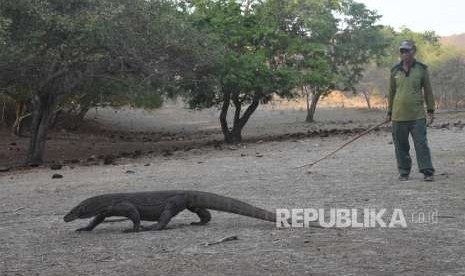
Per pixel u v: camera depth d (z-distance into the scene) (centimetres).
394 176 1152
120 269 562
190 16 2556
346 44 4950
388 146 1838
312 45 2702
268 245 638
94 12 1762
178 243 662
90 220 837
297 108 6694
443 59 6362
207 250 624
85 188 1210
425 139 1055
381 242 637
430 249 601
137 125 5012
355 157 1555
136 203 749
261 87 2495
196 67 2269
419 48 6450
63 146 2945
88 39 1803
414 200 879
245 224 764
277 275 527
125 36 1919
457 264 545
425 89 1060
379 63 5419
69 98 3027
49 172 1648
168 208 752
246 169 1423
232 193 1030
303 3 2870
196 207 762
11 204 1034
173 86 2278
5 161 2362
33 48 1769
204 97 2656
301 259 577
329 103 7594
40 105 2088
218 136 3725
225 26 2578
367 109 6575
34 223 834
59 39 1820
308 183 1111
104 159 2014
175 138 3638
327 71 2792
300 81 2600
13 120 3969
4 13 1736
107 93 2478
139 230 743
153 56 2077
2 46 1695
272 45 2667
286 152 1867
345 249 610
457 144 1805
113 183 1270
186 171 1447
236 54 2453
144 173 1452
